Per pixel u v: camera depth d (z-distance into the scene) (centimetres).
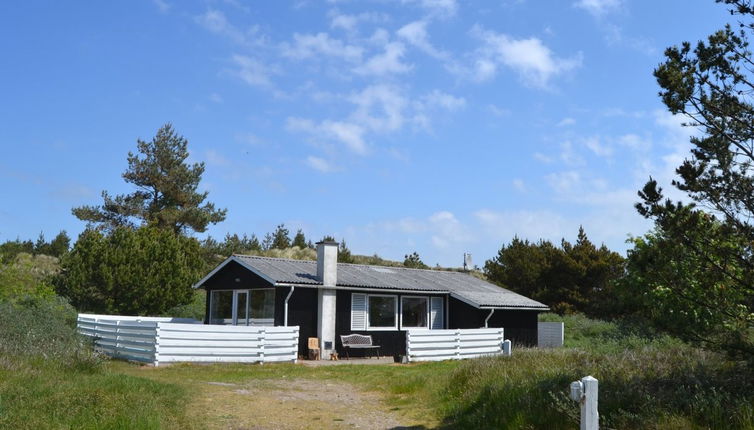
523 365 1227
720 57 839
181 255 3188
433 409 1130
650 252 840
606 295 3688
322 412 1125
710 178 829
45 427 752
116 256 2961
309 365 1955
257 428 959
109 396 947
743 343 796
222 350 1938
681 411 778
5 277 2630
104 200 4494
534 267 3938
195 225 4575
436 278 2980
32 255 4791
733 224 809
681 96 830
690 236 807
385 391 1383
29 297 2547
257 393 1314
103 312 2967
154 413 885
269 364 1947
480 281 3166
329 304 2369
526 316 2878
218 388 1352
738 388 832
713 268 800
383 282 2592
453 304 2762
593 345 1802
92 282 2933
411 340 2208
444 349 2306
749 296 789
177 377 1565
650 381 923
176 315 3181
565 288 3841
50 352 1342
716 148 835
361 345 2373
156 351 1825
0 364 1120
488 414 953
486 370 1222
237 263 2475
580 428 734
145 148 4650
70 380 1086
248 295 2425
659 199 826
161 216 4434
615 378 966
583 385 706
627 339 1784
